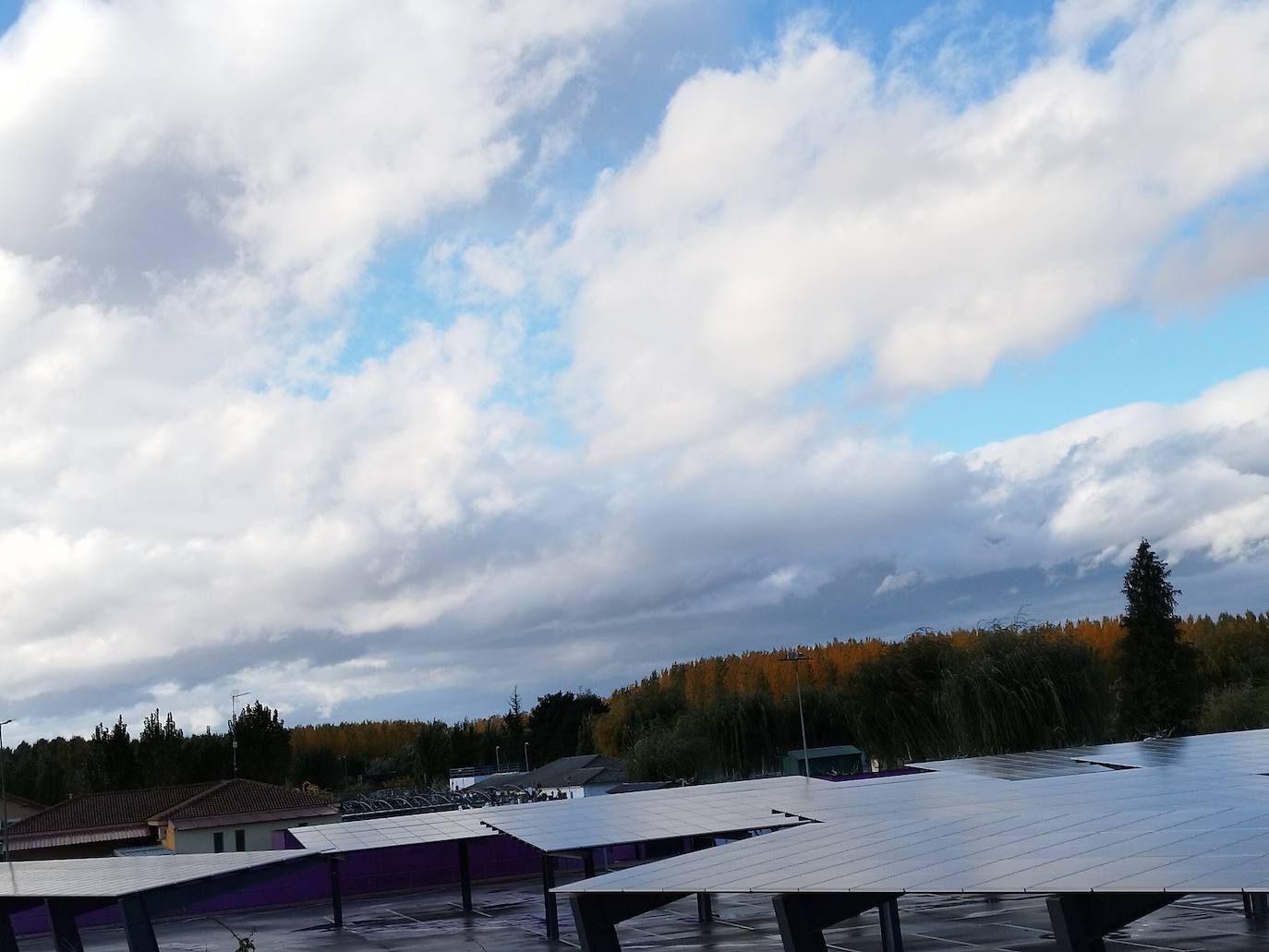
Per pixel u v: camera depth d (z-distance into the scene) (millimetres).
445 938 42219
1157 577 91500
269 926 49188
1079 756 50000
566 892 23328
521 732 165125
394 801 86625
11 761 115438
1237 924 34625
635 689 125938
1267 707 82562
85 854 69875
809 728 98812
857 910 19969
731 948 36500
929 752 81875
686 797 43625
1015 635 80625
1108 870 16906
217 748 103188
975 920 39188
